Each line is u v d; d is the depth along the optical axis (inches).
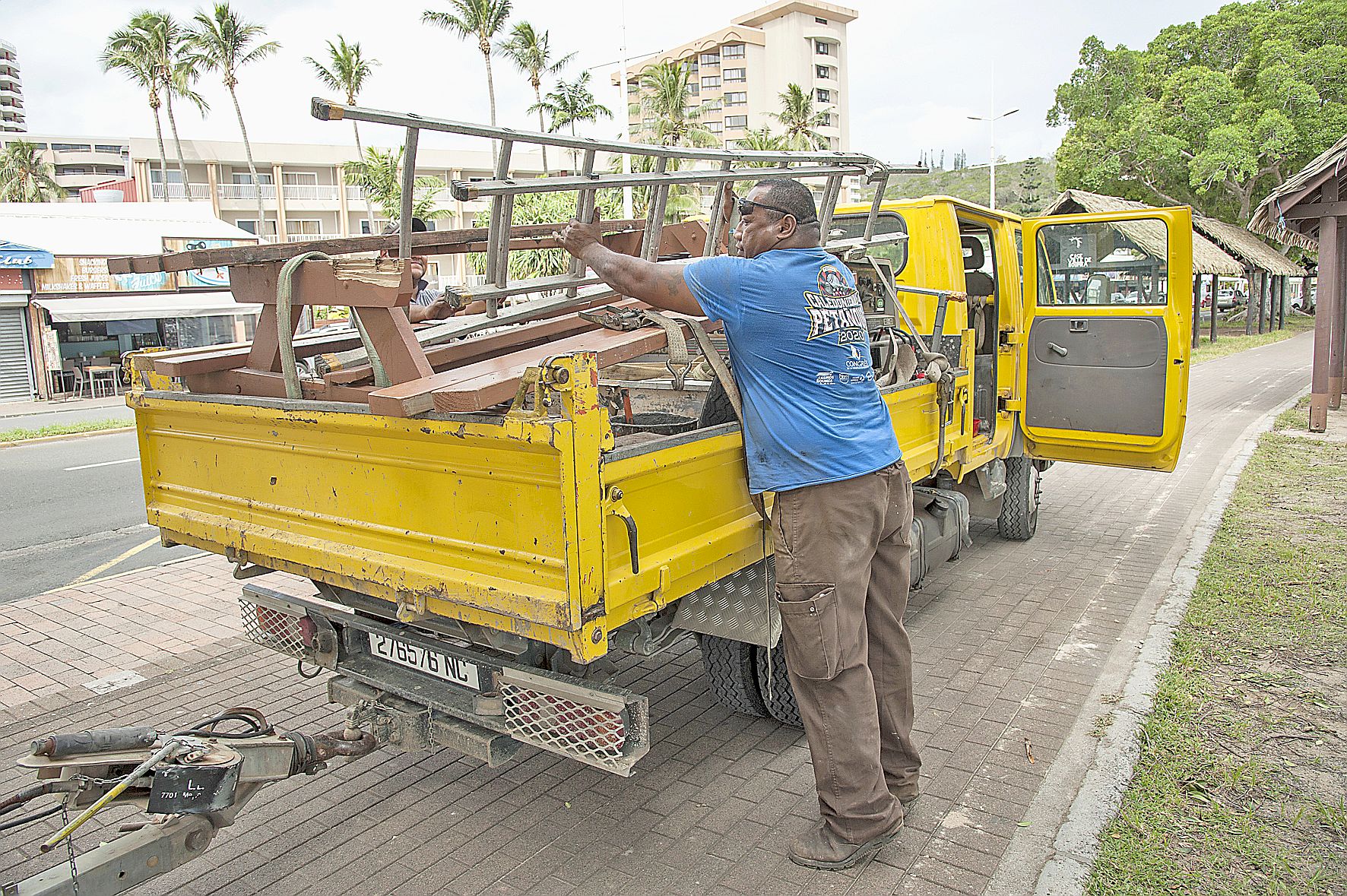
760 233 120.3
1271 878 115.4
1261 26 1382.9
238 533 135.5
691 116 1756.9
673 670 193.0
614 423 147.8
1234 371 800.3
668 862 124.7
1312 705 160.6
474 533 106.8
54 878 88.9
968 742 154.4
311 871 125.2
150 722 172.9
